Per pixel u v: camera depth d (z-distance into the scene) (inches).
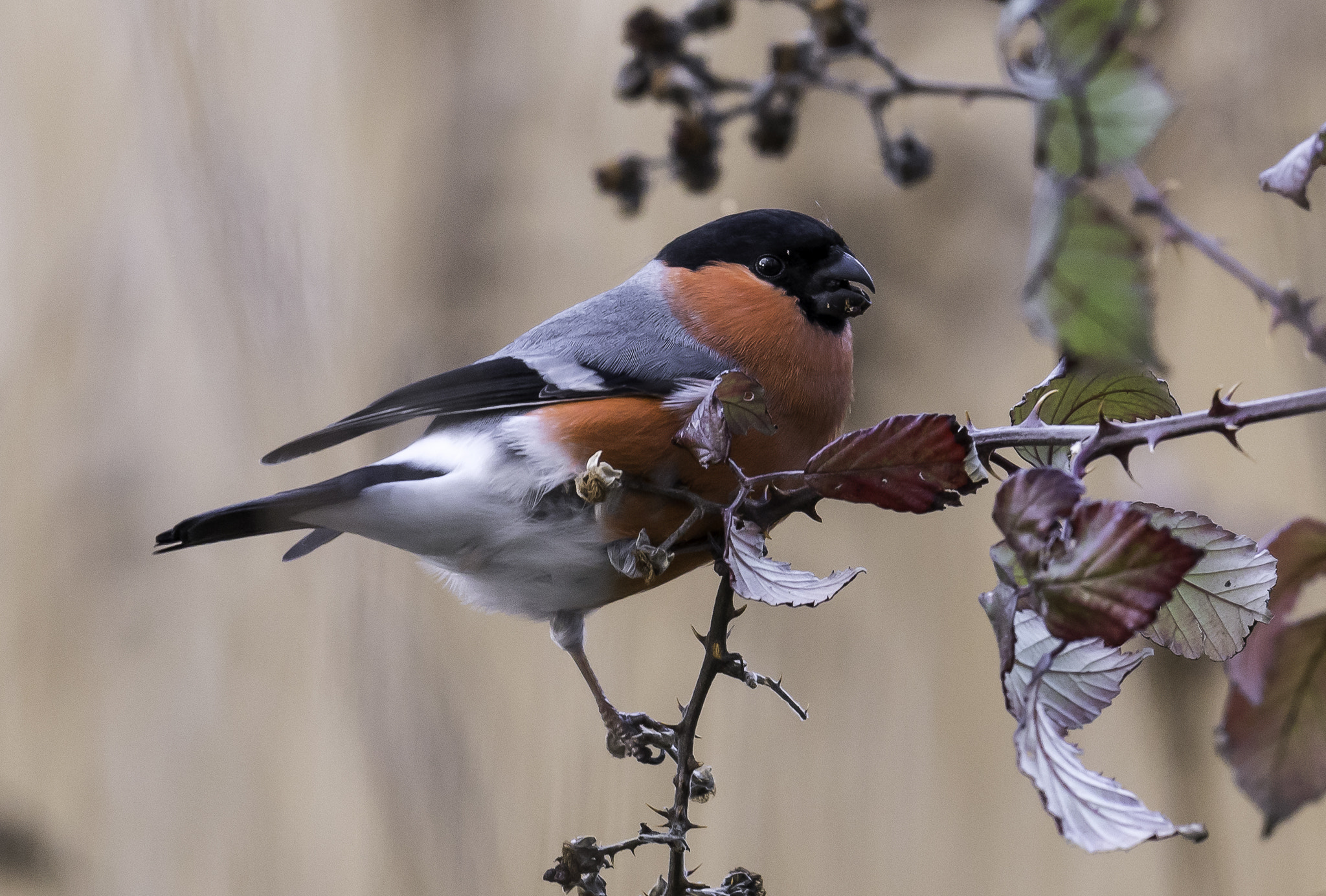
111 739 381.1
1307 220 304.3
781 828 371.9
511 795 336.8
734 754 379.6
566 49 415.5
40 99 411.8
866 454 154.5
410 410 259.6
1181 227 195.9
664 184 406.9
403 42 403.2
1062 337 156.9
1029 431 153.9
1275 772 166.6
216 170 336.8
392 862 323.6
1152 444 146.9
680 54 277.3
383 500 251.0
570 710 349.4
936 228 406.0
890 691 388.2
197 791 368.5
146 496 386.9
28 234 409.1
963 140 404.8
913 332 406.9
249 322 335.9
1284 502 350.3
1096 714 135.8
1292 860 340.2
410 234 399.5
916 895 366.6
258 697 367.2
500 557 255.8
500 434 251.1
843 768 380.5
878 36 402.9
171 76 339.0
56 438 396.2
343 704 344.2
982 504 404.8
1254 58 323.9
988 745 382.6
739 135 410.3
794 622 395.5
